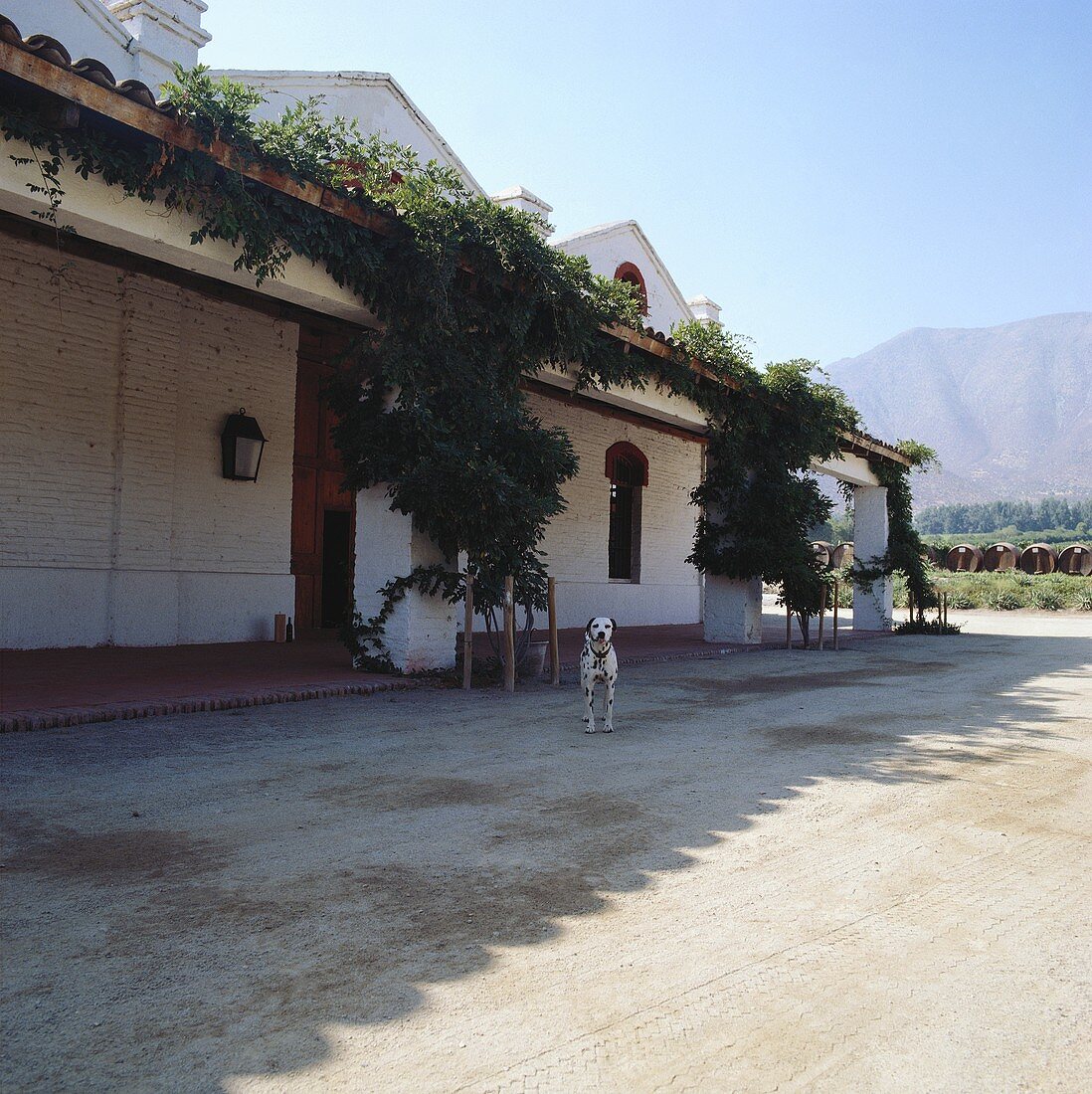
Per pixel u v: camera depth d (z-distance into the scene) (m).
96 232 7.09
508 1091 2.31
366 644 10.23
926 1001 2.84
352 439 9.77
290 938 3.21
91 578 11.74
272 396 14.29
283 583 14.36
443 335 9.30
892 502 21.48
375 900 3.58
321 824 4.57
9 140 6.36
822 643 15.93
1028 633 21.17
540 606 10.37
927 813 4.99
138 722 7.21
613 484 21.22
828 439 16.14
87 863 3.94
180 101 6.93
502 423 9.70
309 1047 2.50
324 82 14.75
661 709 8.51
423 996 2.80
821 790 5.46
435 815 4.79
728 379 13.84
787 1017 2.71
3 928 3.25
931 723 7.94
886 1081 2.39
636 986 2.90
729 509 15.57
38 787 5.18
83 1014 2.66
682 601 23.28
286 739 6.72
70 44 11.88
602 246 20.62
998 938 3.33
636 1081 2.37
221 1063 2.41
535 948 3.17
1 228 10.02
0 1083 2.30
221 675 9.55
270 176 7.47
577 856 4.15
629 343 11.72
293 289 8.45
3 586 10.84
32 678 8.84
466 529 9.35
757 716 8.16
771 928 3.38
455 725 7.46
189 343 13.07
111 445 12.07
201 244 7.61
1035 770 6.12
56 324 11.48
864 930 3.38
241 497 13.82
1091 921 3.50
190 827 4.48
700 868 4.02
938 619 21.98
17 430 11.09
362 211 8.34
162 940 3.17
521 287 9.66
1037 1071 2.45
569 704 8.73
